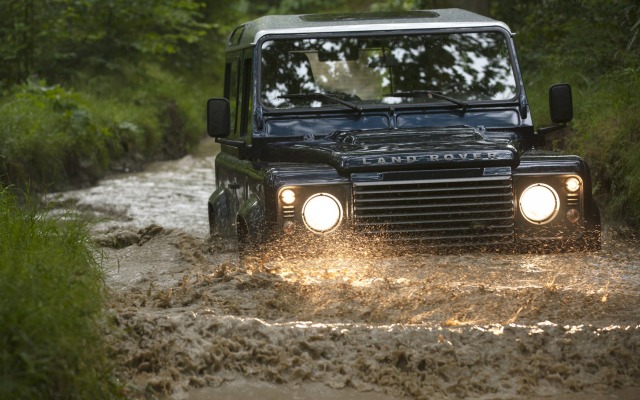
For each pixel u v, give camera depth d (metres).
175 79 41.50
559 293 8.24
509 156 9.55
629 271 9.15
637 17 15.51
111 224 16.75
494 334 7.03
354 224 9.45
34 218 9.48
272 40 11.04
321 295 8.27
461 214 9.57
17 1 30.77
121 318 7.28
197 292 8.38
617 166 13.99
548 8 21.50
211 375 6.70
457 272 8.98
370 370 6.67
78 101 28.03
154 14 36.72
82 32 35.62
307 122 10.83
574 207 9.78
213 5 47.31
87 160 25.22
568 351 6.86
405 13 12.07
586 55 19.33
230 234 12.20
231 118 12.75
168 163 30.92
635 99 15.38
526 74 21.12
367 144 9.95
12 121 23.50
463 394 6.36
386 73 11.12
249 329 7.14
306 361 6.77
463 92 11.15
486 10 21.11
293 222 9.45
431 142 9.93
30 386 5.45
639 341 6.92
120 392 6.17
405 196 9.48
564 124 11.22
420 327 7.17
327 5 51.59
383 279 8.67
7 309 5.80
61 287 6.55
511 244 9.66
